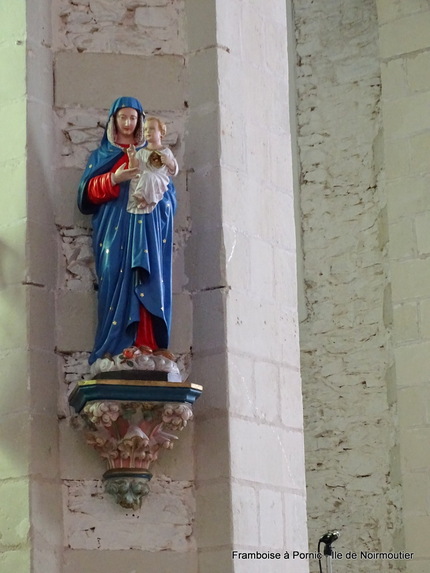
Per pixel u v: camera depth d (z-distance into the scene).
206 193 6.86
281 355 6.92
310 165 10.04
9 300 6.53
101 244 6.48
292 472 6.79
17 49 6.86
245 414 6.61
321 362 9.66
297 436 6.88
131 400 6.21
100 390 6.16
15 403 6.38
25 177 6.64
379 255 9.66
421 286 9.32
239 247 6.84
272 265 7.02
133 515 6.38
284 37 7.50
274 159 7.22
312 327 9.76
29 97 6.77
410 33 9.72
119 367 6.23
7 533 6.22
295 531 6.70
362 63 10.03
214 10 7.09
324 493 9.40
